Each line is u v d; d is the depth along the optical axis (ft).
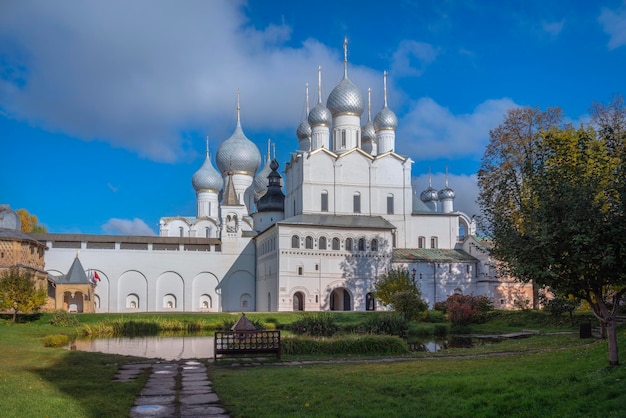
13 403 58.34
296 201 321.11
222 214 396.57
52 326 193.16
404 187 320.91
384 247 294.66
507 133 219.20
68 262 317.22
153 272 329.31
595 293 73.00
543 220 72.49
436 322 213.05
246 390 68.54
